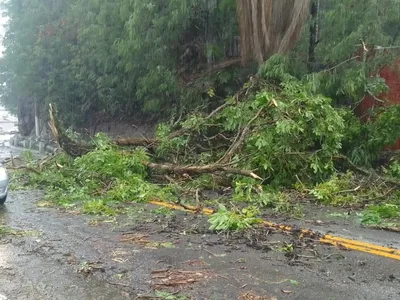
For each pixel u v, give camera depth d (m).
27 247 6.41
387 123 11.55
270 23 13.33
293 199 9.73
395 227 7.32
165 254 6.01
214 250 6.18
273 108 10.71
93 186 10.47
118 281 5.11
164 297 4.66
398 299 4.60
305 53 13.46
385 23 13.14
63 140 12.98
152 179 11.59
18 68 25.23
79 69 21.58
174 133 12.58
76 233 7.10
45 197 10.13
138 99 18.12
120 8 15.65
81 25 19.91
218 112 12.45
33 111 31.94
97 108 23.06
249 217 7.57
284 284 4.98
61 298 4.70
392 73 13.06
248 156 10.51
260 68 12.53
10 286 5.02
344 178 10.38
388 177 10.36
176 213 8.46
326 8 13.83
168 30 15.25
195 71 16.47
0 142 35.25
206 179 10.95
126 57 16.12
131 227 7.44
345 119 12.12
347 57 12.59
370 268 5.49
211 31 16.05
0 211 8.84
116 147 12.49
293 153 10.49
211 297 4.66
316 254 6.00
